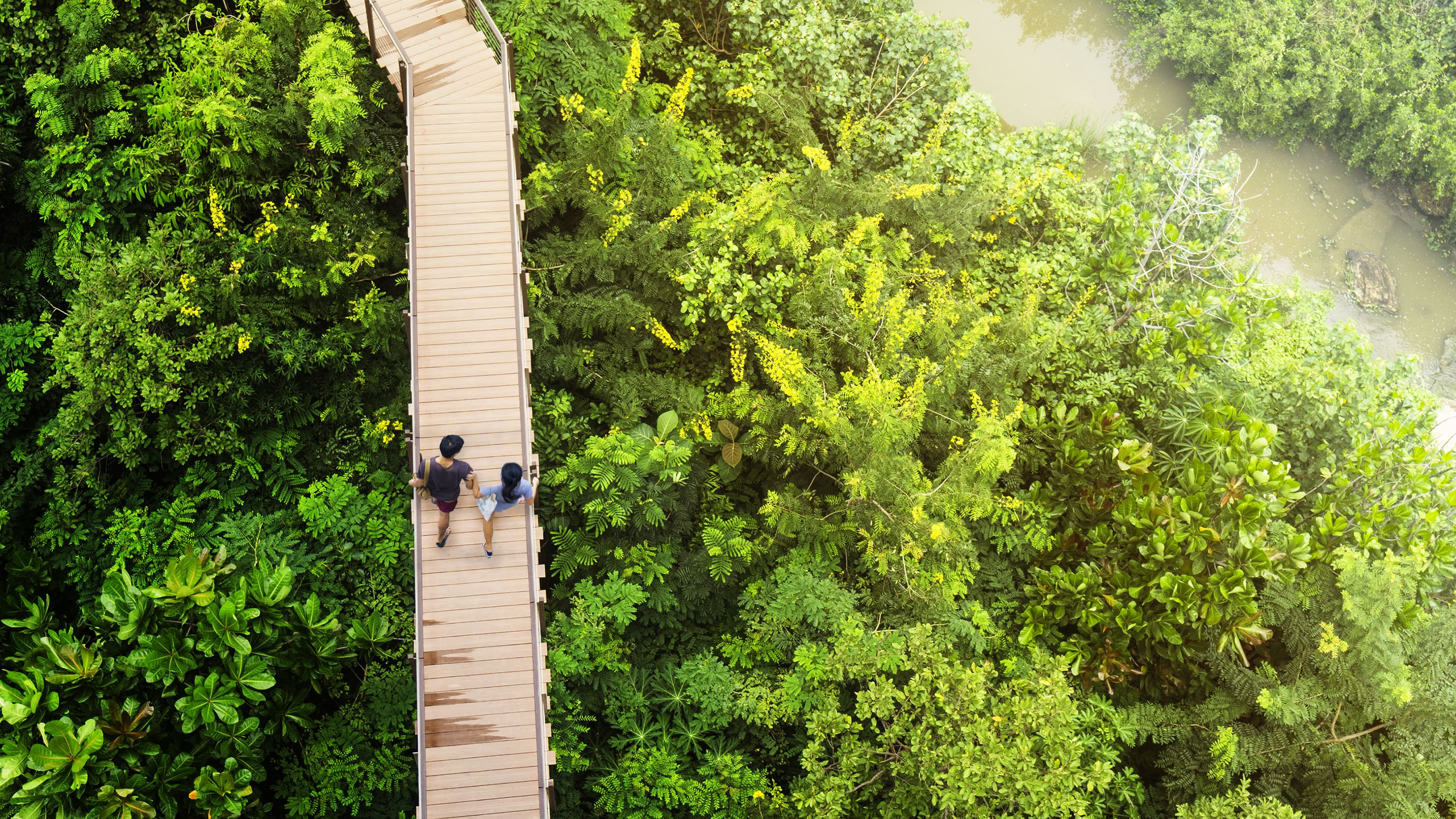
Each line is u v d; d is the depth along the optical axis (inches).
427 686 426.3
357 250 536.1
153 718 394.9
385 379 561.0
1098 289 682.2
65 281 519.2
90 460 490.3
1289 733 464.1
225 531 491.5
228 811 383.2
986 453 476.4
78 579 488.1
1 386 505.0
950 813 421.4
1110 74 1041.5
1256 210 1019.9
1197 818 428.1
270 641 424.2
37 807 355.3
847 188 615.5
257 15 549.0
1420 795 423.5
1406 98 976.9
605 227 578.2
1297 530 539.2
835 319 563.2
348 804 450.6
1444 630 463.8
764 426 572.1
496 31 544.1
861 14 778.2
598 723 502.3
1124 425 556.1
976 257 695.1
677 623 526.9
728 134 746.2
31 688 373.1
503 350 490.0
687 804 471.5
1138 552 508.7
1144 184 729.0
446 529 436.8
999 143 755.4
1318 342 684.7
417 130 537.6
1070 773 405.1
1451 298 997.2
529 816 413.4
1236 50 978.7
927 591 495.8
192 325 495.2
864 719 479.2
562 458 543.5
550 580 531.5
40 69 506.3
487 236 513.7
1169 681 515.5
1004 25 1044.5
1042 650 510.9
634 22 733.3
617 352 588.4
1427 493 525.7
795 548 550.0
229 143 510.3
